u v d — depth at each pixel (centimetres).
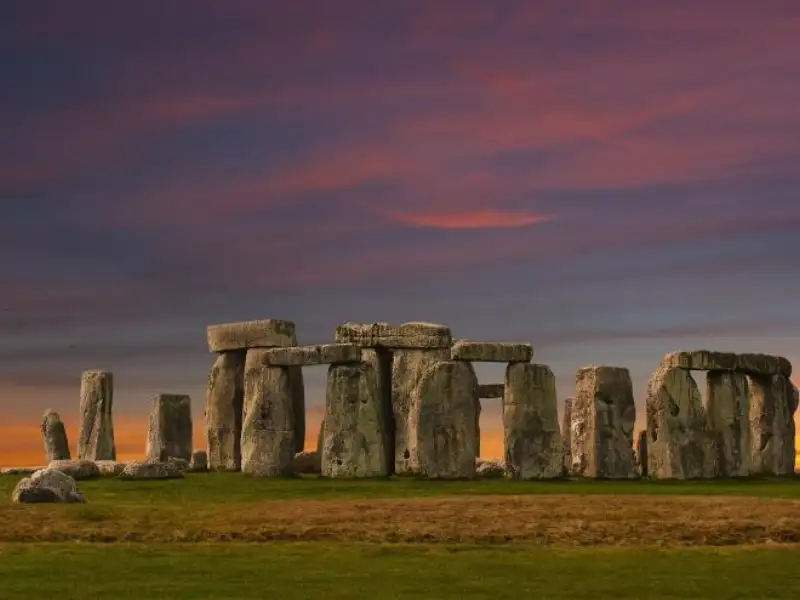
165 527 3566
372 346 5756
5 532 3488
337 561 3156
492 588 2914
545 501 3994
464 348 5069
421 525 3572
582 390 5234
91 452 6266
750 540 3459
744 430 5381
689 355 5259
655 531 3519
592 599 2844
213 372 6225
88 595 2822
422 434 5053
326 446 5175
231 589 2884
